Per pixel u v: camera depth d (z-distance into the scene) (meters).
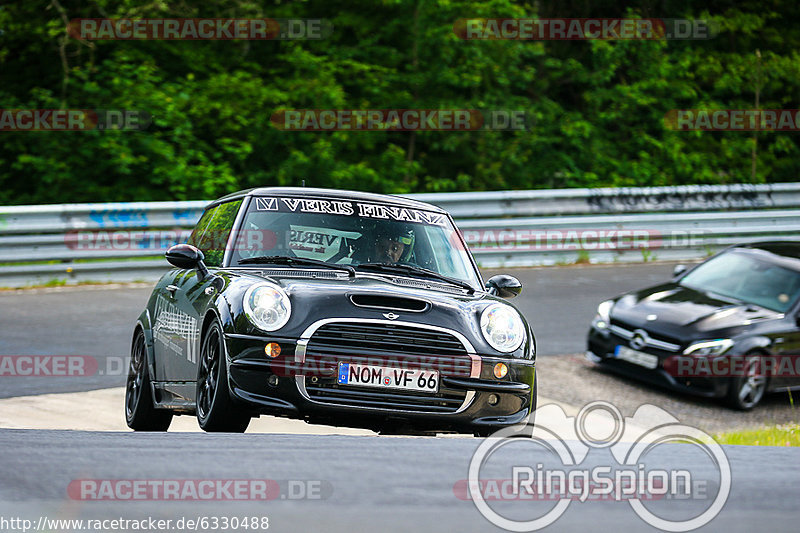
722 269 37.66
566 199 54.19
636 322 34.19
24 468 11.38
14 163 60.81
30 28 64.94
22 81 67.44
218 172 62.31
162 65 68.06
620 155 75.94
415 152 72.56
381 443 14.42
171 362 21.27
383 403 18.12
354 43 72.56
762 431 28.81
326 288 18.58
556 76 76.88
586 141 74.38
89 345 33.19
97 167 61.66
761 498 11.44
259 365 17.80
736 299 35.75
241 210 21.45
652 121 78.12
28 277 42.81
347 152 69.06
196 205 46.09
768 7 85.69
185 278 21.67
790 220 58.69
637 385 34.28
